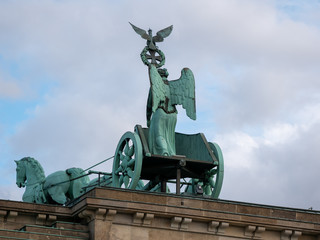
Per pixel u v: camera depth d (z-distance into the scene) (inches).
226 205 3380.9
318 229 3432.6
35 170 3912.4
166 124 3587.6
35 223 3346.5
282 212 3427.7
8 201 3329.2
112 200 3257.9
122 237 3275.1
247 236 3388.3
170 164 3555.6
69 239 3238.2
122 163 3540.8
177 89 3636.8
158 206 3297.2
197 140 3631.9
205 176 3609.7
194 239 3341.5
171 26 3703.3
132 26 3663.9
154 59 3659.0
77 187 3796.8
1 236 3174.2
